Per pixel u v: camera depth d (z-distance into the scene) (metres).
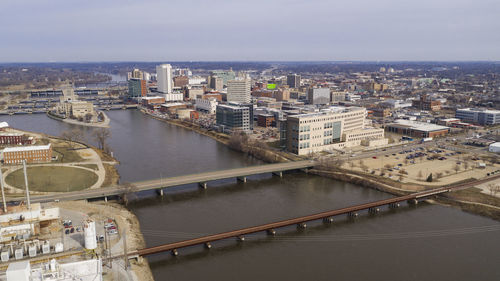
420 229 192.50
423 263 159.25
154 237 177.75
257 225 192.75
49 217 179.50
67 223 182.62
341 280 146.62
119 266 148.38
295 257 164.00
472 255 166.00
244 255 165.50
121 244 165.50
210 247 170.88
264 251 169.12
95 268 128.25
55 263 127.62
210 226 191.38
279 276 149.12
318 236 184.25
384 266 156.75
